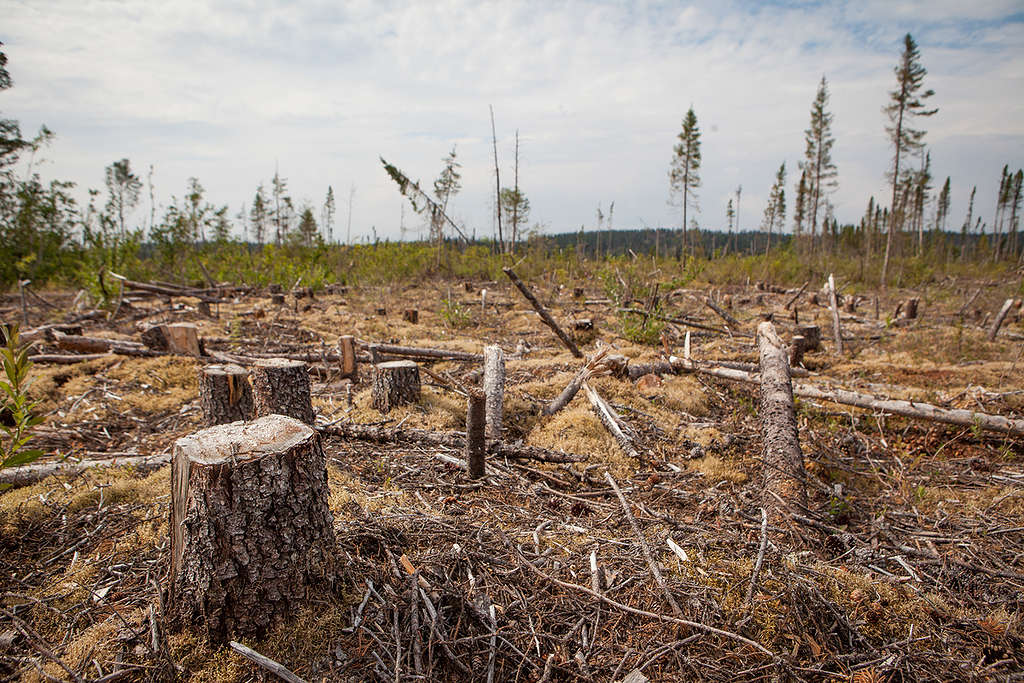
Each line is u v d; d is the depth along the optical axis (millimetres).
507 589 2525
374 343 7758
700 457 4605
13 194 14977
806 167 30797
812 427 5324
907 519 3633
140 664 2023
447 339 9562
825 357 8117
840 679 2154
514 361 7492
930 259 25047
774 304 14875
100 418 5090
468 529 2971
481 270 18328
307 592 2246
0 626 2312
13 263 14281
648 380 6406
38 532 3053
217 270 17297
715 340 9422
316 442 2289
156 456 4020
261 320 10617
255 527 2092
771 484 3783
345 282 17906
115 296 10922
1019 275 15781
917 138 22031
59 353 6898
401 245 18656
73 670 2000
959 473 4340
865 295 17891
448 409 5406
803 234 36812
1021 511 3664
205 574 2088
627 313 9352
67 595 2480
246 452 2111
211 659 2049
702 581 2588
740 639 2121
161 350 7062
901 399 5691
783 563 2783
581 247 18734
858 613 2527
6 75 13758
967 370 6797
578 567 2703
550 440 4738
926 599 2680
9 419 4625
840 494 3891
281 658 2061
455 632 2258
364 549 2648
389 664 2084
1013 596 2760
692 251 27734
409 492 3592
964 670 2252
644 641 2248
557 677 2137
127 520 3156
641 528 3191
